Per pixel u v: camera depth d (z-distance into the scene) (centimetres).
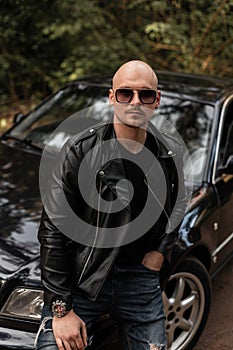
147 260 227
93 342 247
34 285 248
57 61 748
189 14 713
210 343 344
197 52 709
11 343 244
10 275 250
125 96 202
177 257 285
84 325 214
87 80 424
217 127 369
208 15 694
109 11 745
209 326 362
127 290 224
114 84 207
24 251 265
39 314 246
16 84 762
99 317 238
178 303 306
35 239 275
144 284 227
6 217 291
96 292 211
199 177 347
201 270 314
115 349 261
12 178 333
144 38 737
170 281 306
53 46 735
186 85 400
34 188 323
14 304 249
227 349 339
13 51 721
